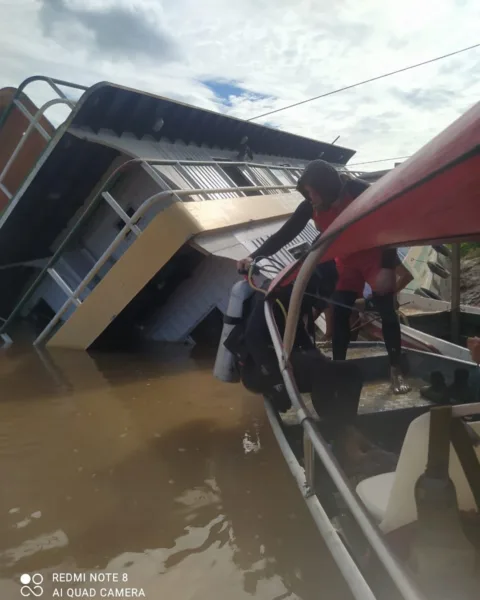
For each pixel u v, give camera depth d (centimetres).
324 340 630
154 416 503
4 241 791
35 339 792
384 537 197
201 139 1108
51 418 495
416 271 960
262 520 335
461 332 720
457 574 185
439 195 208
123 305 699
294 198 1099
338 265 455
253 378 404
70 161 758
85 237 863
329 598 269
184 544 312
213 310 848
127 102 810
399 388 448
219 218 718
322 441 258
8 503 352
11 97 777
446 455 191
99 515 339
